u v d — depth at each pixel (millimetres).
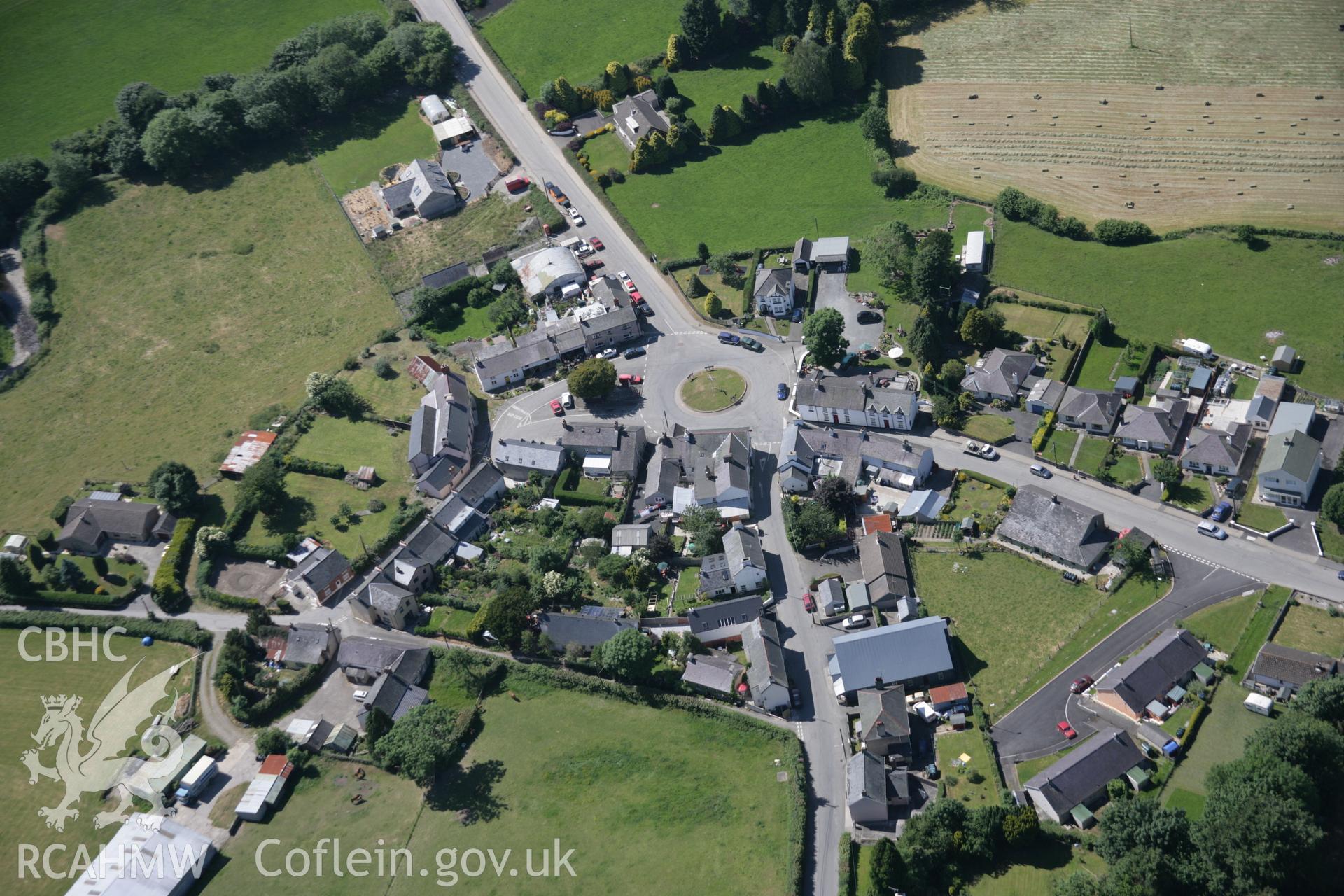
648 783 180000
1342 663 174375
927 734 181000
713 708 189125
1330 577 191625
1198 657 180750
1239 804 149000
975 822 160000
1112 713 177500
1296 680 171500
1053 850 160500
